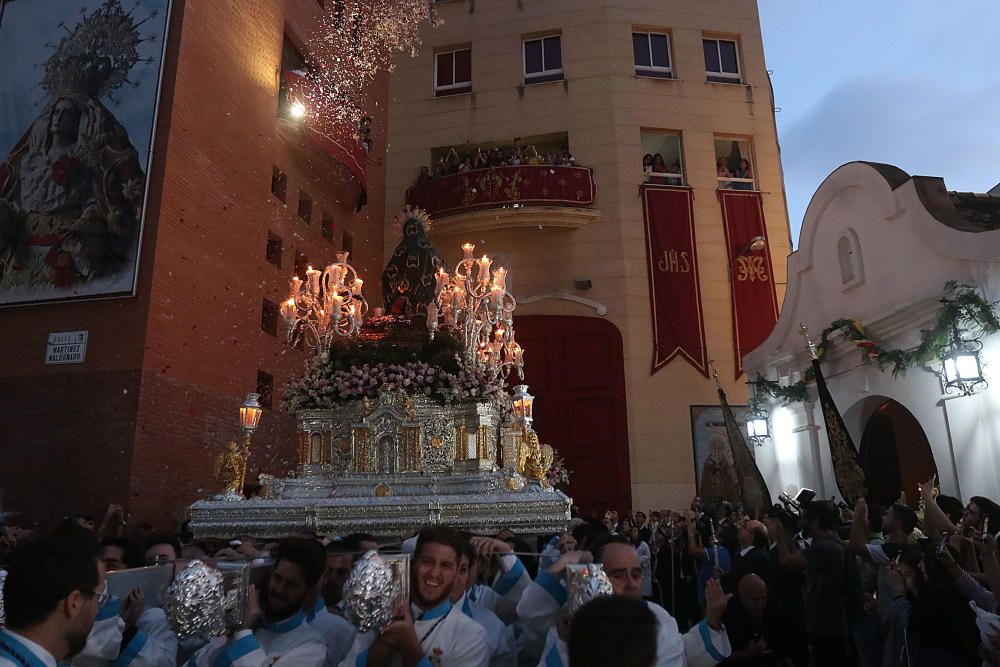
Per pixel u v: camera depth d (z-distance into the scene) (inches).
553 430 716.7
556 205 749.3
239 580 114.0
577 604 109.3
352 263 751.1
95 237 474.9
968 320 368.8
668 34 848.3
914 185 425.1
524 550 216.5
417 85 853.2
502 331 343.3
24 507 437.7
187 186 505.7
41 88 513.0
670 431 705.6
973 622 168.7
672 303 741.3
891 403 482.6
